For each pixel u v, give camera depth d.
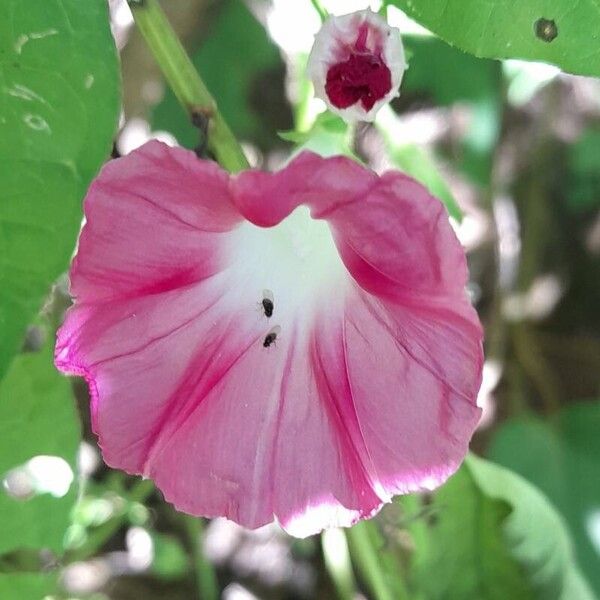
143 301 0.16
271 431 0.17
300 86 0.19
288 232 0.17
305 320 0.17
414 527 0.23
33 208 0.15
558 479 0.31
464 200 0.35
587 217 0.40
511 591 0.23
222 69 0.33
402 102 0.34
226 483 0.17
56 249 0.15
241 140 0.34
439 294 0.14
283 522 0.17
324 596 0.36
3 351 0.15
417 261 0.14
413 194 0.13
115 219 0.14
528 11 0.15
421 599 0.24
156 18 0.16
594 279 0.41
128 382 0.16
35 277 0.15
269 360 0.17
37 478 0.21
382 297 0.15
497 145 0.36
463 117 0.34
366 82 0.15
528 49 0.15
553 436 0.32
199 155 0.17
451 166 0.35
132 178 0.14
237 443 0.17
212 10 0.33
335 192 0.14
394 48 0.15
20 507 0.21
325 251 0.17
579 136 0.38
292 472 0.17
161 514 0.35
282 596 0.36
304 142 0.16
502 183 0.38
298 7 0.20
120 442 0.16
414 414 0.16
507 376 0.38
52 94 0.15
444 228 0.13
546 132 0.38
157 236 0.15
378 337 0.16
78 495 0.21
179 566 0.34
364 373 0.16
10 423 0.20
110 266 0.15
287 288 0.17
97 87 0.15
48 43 0.15
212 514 0.17
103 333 0.15
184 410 0.16
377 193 0.14
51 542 0.21
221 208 0.15
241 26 0.33
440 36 0.15
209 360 0.17
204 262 0.16
